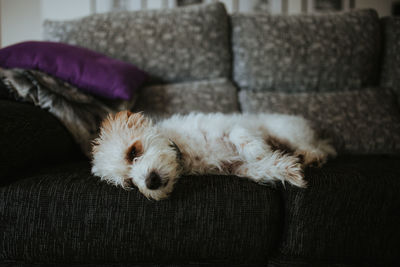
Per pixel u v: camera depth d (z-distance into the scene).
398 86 1.45
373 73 1.51
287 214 0.76
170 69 1.45
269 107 1.37
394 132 1.29
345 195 0.76
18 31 2.16
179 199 0.72
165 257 0.73
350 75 1.47
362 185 0.78
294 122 1.14
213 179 0.81
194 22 1.48
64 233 0.70
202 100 1.36
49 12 2.17
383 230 0.78
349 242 0.77
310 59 1.46
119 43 1.42
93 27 1.44
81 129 1.04
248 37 1.50
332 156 1.15
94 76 1.12
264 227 0.73
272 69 1.47
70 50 1.15
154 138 0.89
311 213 0.75
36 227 0.70
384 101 1.38
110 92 1.13
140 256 0.72
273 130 1.11
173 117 1.10
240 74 1.51
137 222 0.70
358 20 1.50
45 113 0.97
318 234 0.75
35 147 0.84
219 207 0.72
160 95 1.36
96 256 0.71
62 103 1.02
